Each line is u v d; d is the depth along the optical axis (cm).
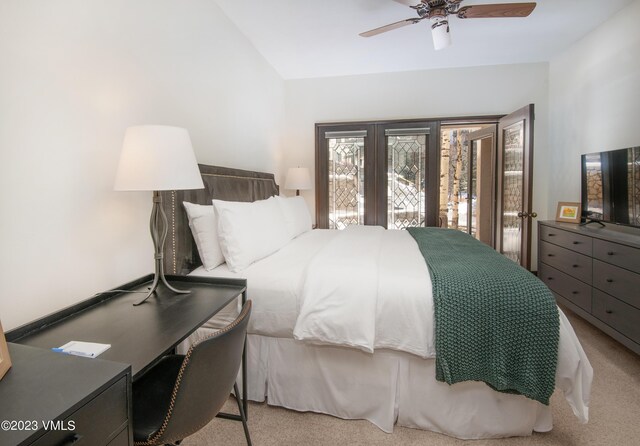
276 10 262
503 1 254
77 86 136
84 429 68
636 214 235
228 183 251
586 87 318
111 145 154
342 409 166
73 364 80
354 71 409
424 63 385
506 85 392
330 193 439
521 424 150
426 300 149
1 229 110
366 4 254
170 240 186
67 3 131
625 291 215
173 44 201
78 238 138
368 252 203
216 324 175
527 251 332
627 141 269
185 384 92
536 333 139
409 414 159
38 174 121
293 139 440
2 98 109
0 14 108
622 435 154
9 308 113
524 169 335
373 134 419
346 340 150
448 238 263
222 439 154
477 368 142
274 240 220
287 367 172
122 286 152
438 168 409
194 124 225
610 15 280
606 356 223
